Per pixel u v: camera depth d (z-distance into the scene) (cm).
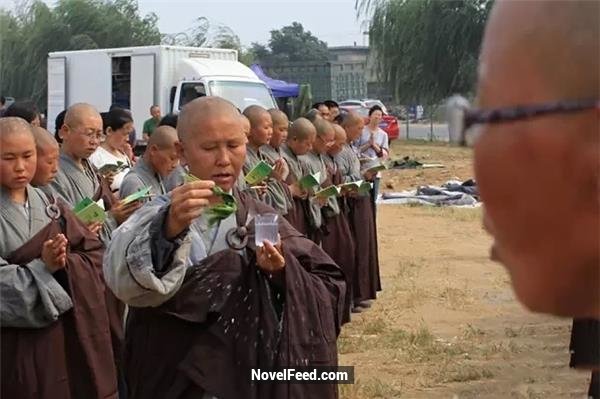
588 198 92
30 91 4306
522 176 94
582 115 91
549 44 92
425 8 3659
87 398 478
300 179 836
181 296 347
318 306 362
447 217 1778
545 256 96
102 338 482
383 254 1370
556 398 664
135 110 2205
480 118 97
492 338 856
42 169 525
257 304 352
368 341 851
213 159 356
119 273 332
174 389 349
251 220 368
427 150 3366
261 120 775
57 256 458
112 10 4544
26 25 4344
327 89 4481
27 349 458
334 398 367
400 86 3809
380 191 2306
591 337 144
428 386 715
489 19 100
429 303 1023
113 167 688
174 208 328
